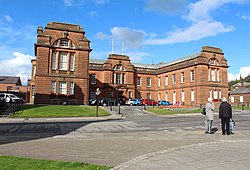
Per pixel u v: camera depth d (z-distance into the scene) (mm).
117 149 9484
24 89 77688
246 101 75188
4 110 30141
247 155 8125
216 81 53188
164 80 63781
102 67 58938
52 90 40625
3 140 12008
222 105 13781
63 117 27688
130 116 30891
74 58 42688
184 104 54750
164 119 25828
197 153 8453
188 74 54938
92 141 11531
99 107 39094
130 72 60781
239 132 14844
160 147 9875
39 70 40000
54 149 9516
